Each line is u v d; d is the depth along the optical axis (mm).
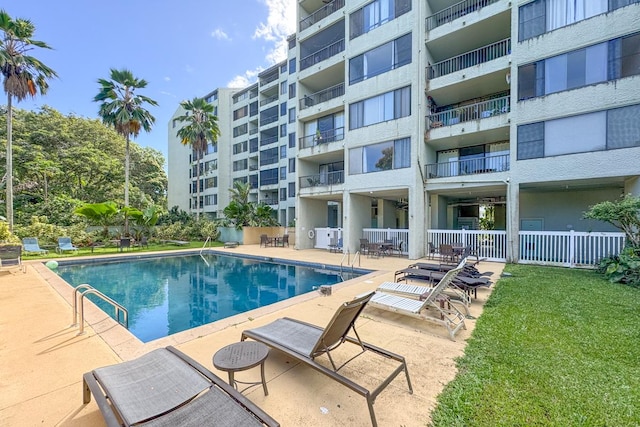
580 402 2541
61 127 27656
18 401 2623
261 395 2689
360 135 14953
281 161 31125
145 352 3611
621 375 2975
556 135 10383
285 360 3381
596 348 3604
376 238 15523
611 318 4688
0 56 14461
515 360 3316
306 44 18844
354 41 15281
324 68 17062
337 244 16750
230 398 2104
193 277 11047
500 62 11688
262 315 5047
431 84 13570
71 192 27844
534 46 10820
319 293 6574
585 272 8719
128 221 20484
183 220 27172
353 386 2303
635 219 7938
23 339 4020
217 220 25984
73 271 11812
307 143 19078
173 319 6496
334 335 2861
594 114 9734
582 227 12945
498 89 13648
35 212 20812
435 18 14531
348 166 15445
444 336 4125
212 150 39531
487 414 2404
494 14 11750
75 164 26812
